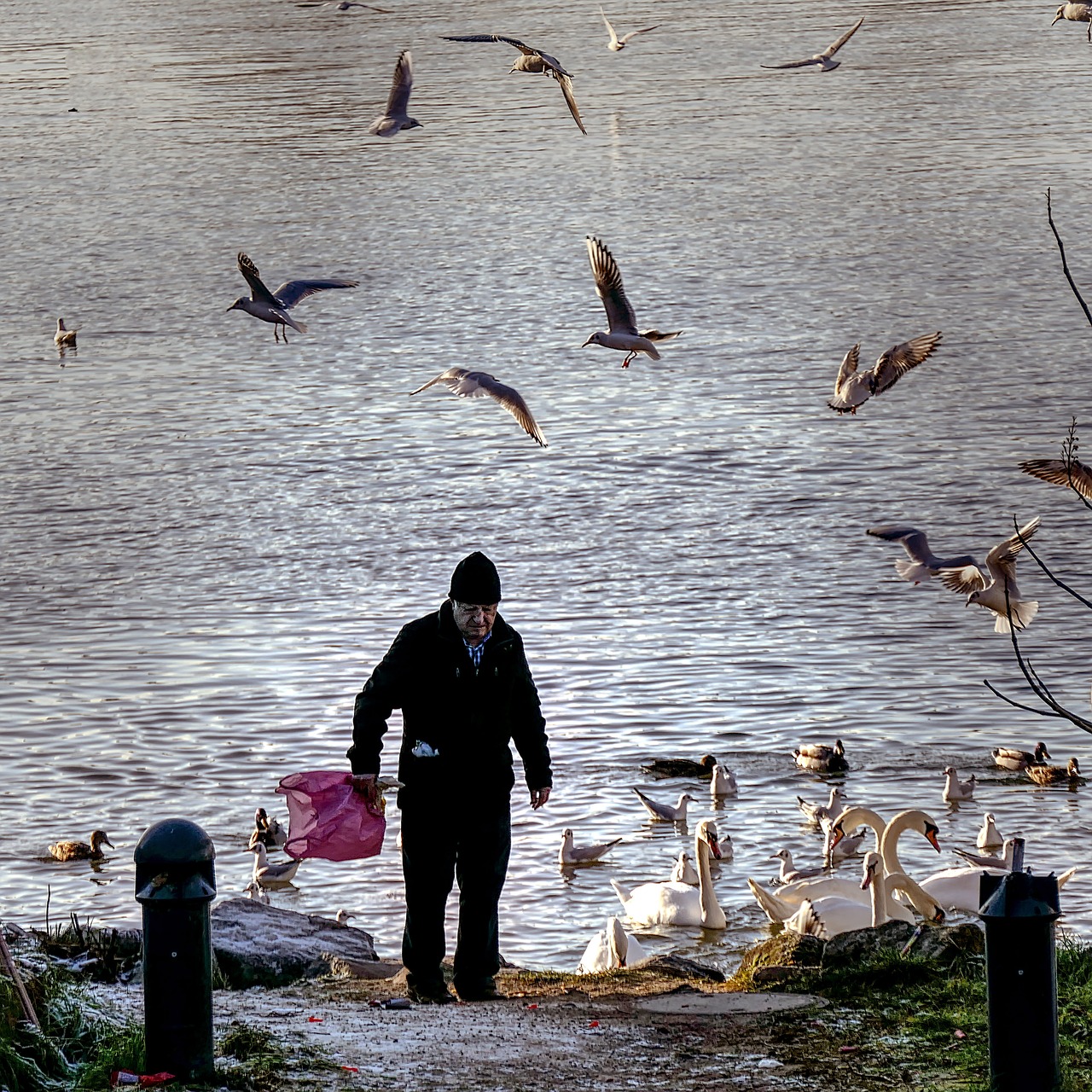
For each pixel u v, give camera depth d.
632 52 180.38
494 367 74.69
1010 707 38.19
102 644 43.28
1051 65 162.12
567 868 30.75
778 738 36.91
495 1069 9.89
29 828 32.56
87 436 65.56
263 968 13.12
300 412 68.50
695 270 91.81
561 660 41.31
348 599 46.53
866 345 74.81
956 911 26.27
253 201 117.88
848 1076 9.75
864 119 140.62
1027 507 52.59
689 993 11.89
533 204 113.62
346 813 11.40
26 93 169.75
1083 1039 10.21
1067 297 81.69
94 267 99.00
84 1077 9.24
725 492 55.41
